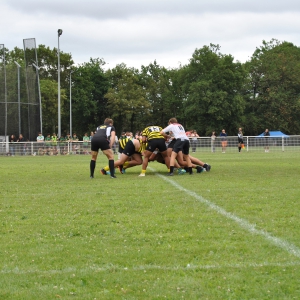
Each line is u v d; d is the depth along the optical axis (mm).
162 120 152125
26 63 69188
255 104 135750
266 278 7930
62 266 8742
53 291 7488
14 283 7887
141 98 136125
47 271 8484
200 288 7508
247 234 10867
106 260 9055
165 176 25844
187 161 26969
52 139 66562
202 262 8805
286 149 63625
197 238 10609
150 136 26234
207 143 63219
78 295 7320
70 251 9727
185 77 134500
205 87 123000
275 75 134125
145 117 144875
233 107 123312
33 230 11742
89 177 26094
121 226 12023
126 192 18734
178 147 26141
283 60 137625
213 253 9383
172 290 7434
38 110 69500
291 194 17531
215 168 31359
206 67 130125
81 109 138125
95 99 145250
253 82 138250
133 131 146875
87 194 18359
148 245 10102
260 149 63844
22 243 10445
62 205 15625
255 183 21578
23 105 68938
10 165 38688
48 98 121375
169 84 151750
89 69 144000
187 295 7227
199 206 14883
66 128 142250
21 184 22484
